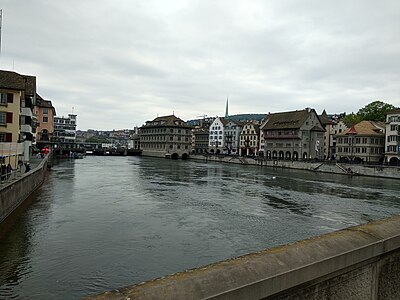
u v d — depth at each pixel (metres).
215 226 21.75
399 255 3.78
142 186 40.75
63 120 167.75
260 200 32.66
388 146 77.50
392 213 27.42
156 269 14.37
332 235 3.46
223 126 138.62
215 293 2.34
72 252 16.00
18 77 42.53
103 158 114.31
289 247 3.07
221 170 73.56
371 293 3.46
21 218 22.00
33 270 13.80
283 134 97.94
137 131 188.88
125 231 19.86
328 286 3.09
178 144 131.88
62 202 28.22
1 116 40.34
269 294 2.61
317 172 74.25
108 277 13.39
